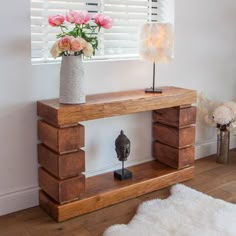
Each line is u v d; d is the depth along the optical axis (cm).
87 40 232
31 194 248
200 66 332
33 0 240
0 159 233
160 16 310
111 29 281
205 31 327
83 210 237
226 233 210
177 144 283
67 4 255
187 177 292
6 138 233
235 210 238
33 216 237
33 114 241
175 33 306
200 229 214
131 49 297
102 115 234
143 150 306
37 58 250
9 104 230
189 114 283
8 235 214
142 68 291
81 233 216
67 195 229
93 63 263
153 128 306
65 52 221
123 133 275
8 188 239
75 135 225
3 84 226
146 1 299
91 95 260
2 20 219
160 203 248
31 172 247
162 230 213
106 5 275
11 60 226
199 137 347
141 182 264
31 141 244
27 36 230
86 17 228
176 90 284
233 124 321
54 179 228
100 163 283
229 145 363
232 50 355
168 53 265
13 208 242
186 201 250
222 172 311
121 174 269
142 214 233
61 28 249
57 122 216
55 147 223
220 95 356
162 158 301
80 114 224
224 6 337
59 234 215
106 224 226
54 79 246
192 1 311
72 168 227
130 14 290
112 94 265
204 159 345
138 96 257
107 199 247
